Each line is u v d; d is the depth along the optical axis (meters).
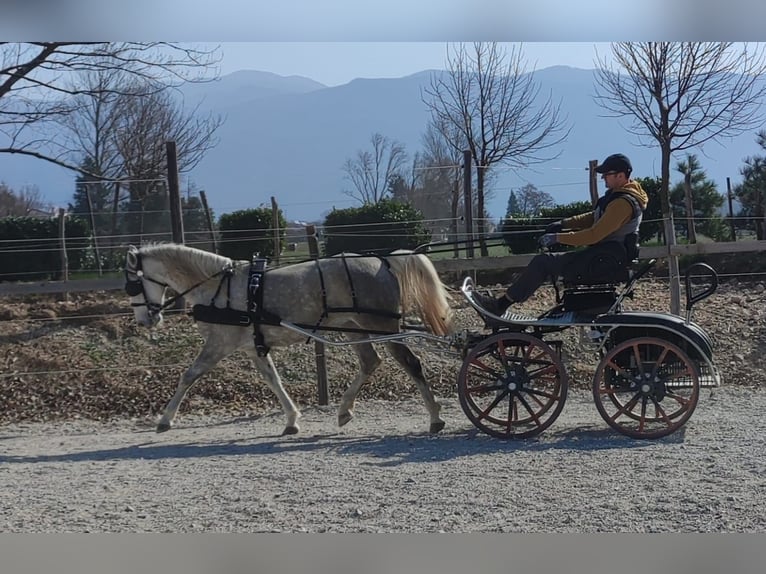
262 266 8.48
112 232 16.27
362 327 8.38
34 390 10.87
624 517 5.11
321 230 16.72
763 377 10.23
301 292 8.27
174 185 12.98
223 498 5.84
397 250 8.54
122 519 5.38
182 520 5.33
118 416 10.34
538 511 5.28
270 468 6.76
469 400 7.74
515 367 7.62
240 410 10.33
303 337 8.49
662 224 16.45
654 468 6.22
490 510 5.32
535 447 7.20
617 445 7.14
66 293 13.88
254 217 16.20
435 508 5.41
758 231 16.23
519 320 7.58
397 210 16.80
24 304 13.43
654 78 15.30
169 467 7.05
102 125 22.70
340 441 8.02
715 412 8.55
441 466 6.57
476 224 16.31
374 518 5.25
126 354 11.73
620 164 7.38
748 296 12.48
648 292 12.93
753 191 17.48
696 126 15.48
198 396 10.67
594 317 7.55
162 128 23.05
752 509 5.17
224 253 15.94
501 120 20.03
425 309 8.27
